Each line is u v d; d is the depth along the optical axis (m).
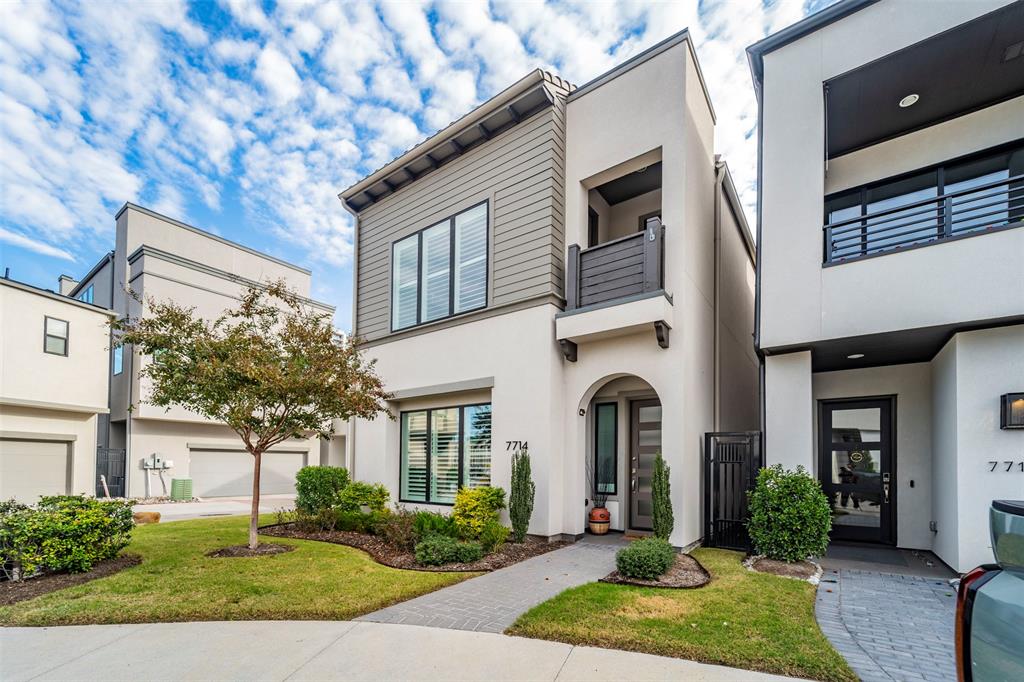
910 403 8.23
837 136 8.36
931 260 6.26
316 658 3.84
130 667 3.69
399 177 11.72
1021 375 5.93
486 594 5.43
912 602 5.20
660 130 8.29
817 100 7.27
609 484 9.62
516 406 8.94
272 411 7.47
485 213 10.04
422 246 11.31
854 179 8.59
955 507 6.34
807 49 7.40
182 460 18.64
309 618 4.74
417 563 6.79
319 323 8.05
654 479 7.43
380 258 12.32
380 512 9.63
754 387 13.46
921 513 7.96
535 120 9.33
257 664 3.74
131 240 19.23
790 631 4.22
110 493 17.45
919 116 7.85
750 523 7.24
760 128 7.80
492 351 9.45
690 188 8.23
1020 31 6.18
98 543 6.31
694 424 8.02
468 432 10.06
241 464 20.55
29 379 14.30
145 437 17.72
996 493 5.98
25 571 5.64
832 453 8.95
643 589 5.45
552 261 8.83
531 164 9.29
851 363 8.44
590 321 8.22
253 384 6.84
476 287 10.06
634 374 8.15
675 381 7.70
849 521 8.68
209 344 6.73
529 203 9.23
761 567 6.48
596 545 8.10
